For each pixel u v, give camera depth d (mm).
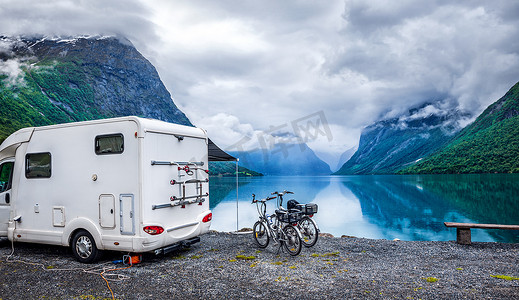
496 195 63469
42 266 6531
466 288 4898
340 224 32969
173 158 6852
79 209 6691
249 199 46000
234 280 5531
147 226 6109
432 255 7070
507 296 4551
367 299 4547
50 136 7121
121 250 6234
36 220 7203
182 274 5930
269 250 7703
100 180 6488
